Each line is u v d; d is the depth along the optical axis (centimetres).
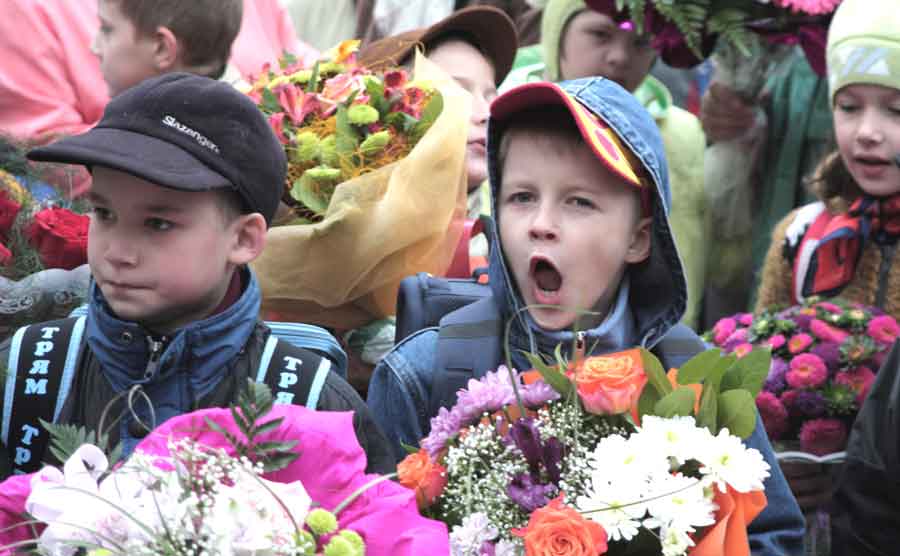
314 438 409
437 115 679
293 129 679
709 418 466
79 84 855
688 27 848
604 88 555
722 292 1065
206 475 372
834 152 870
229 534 353
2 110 841
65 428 407
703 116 1066
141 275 470
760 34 894
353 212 631
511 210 545
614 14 897
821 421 702
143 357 482
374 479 411
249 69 912
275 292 644
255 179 489
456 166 659
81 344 494
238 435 404
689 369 482
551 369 467
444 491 463
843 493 631
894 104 799
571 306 536
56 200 630
